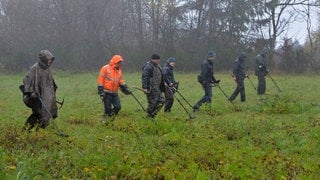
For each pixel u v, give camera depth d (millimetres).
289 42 39250
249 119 12266
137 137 9734
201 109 14328
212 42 42469
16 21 43906
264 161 7316
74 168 7086
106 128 11016
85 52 44156
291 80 30141
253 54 41375
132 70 42031
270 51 40562
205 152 7969
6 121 11742
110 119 11688
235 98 18531
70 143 8672
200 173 6422
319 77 33750
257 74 19500
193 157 7637
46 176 6742
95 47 44125
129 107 15953
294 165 7242
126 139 9445
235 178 6539
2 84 28375
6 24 43906
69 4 44375
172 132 9758
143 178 6500
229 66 41625
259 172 6695
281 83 27406
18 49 43062
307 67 38500
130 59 43156
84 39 44375
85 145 8602
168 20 43094
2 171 6641
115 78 12461
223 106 14828
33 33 44062
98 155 7598
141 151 7949
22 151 7977
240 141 9508
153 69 12258
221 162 7316
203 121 12023
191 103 17281
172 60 13859
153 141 9219
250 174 6605
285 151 8602
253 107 14977
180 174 6504
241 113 13992
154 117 11961
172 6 42906
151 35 45062
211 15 42750
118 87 12766
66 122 12281
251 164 7156
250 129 10594
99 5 44438
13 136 8750
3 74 40438
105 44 44688
